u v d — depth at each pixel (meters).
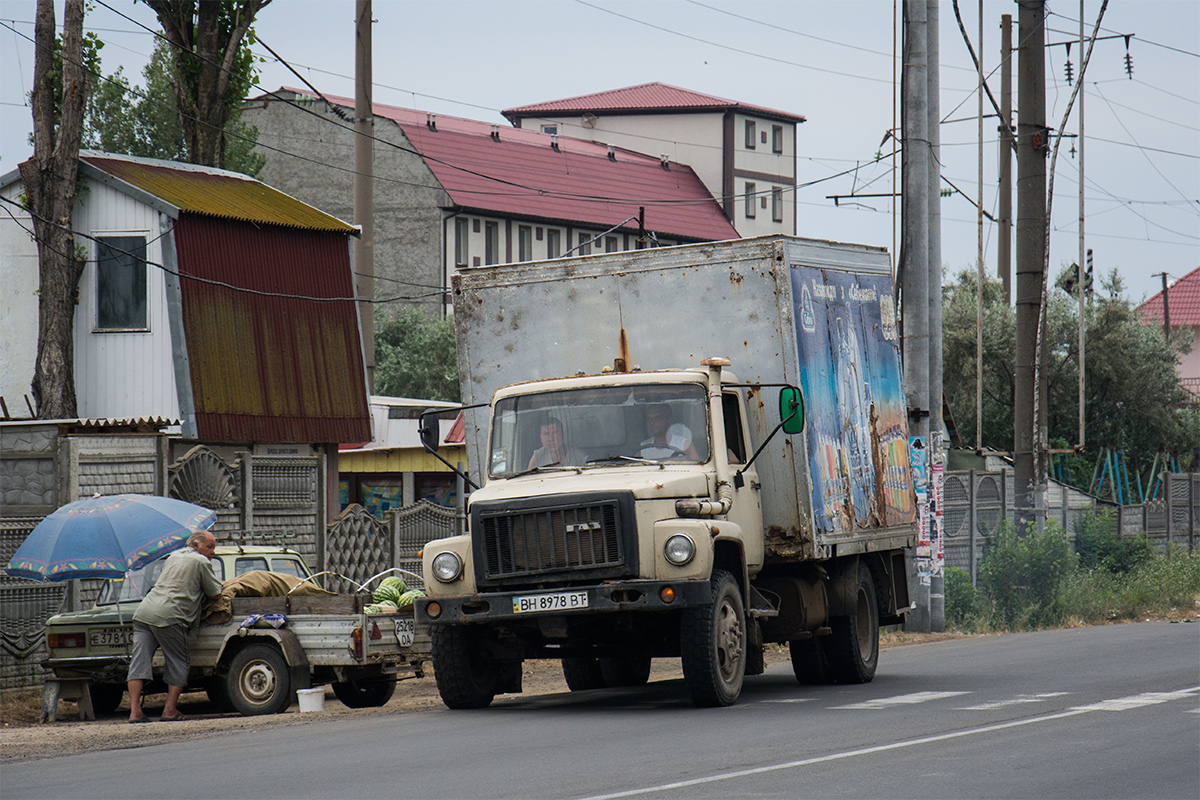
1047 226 68.19
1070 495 86.62
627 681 38.00
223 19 72.56
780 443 31.34
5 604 38.16
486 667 31.67
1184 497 86.81
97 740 28.12
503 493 28.72
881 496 36.19
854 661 34.78
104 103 147.12
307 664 33.22
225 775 21.89
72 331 59.41
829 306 33.69
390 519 52.16
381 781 20.59
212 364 61.03
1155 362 110.12
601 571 27.84
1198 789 18.94
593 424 30.23
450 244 168.38
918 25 54.09
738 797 18.36
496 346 33.19
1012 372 109.75
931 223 55.38
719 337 31.66
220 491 46.38
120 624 33.94
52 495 39.94
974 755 21.92
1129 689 31.50
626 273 32.34
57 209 57.97
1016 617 61.50
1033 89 68.06
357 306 69.56
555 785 19.66
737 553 30.03
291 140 173.75
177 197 62.53
